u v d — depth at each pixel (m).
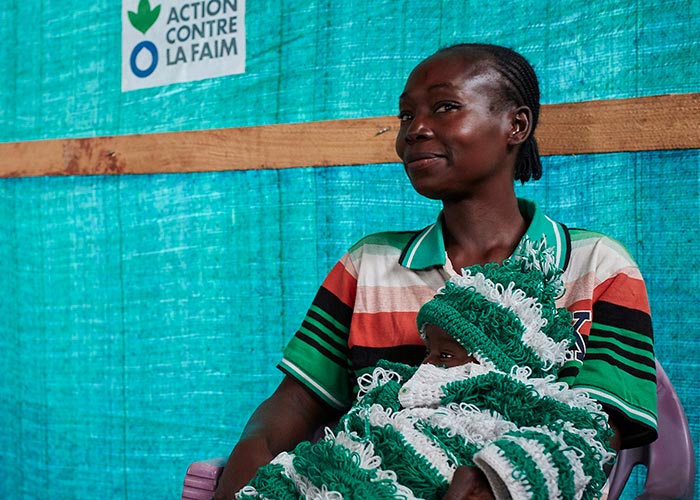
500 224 1.45
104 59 2.71
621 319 1.34
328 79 2.31
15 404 2.97
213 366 2.55
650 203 1.93
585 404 1.16
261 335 2.46
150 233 2.65
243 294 2.49
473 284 1.25
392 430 1.13
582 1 1.99
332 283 1.61
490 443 1.03
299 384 1.55
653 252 1.94
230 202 2.49
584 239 1.42
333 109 2.31
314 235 2.36
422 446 1.11
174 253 2.61
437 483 1.08
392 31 2.22
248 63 2.44
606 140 1.95
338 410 1.58
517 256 1.35
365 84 2.27
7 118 2.95
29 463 2.93
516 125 1.42
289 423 1.49
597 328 1.34
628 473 1.48
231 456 1.38
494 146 1.39
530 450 1.01
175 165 2.56
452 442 1.12
